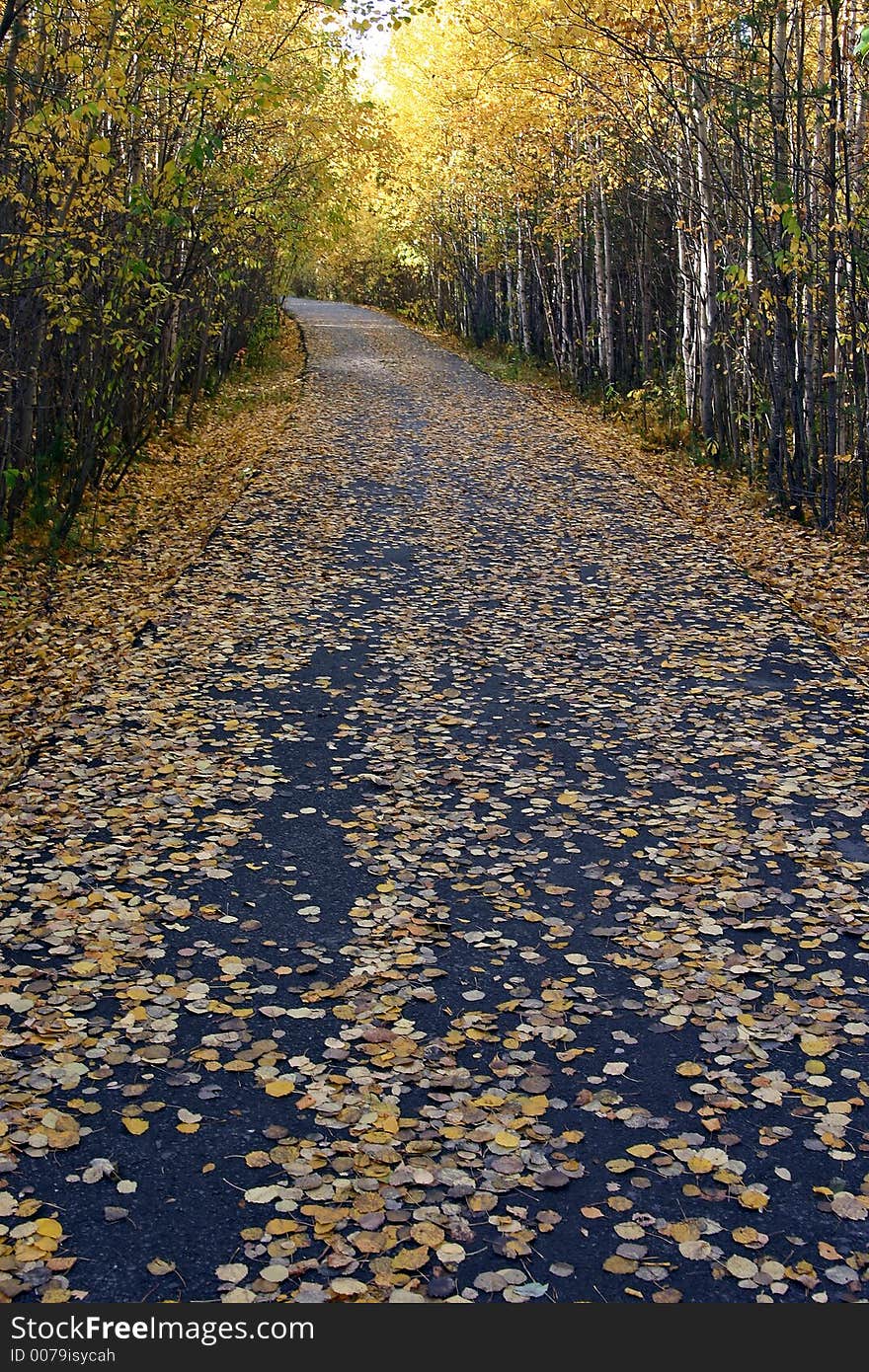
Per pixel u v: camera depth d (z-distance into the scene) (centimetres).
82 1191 355
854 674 873
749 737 757
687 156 1719
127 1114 391
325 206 2069
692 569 1189
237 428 1972
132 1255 331
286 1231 340
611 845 607
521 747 745
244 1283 321
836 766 706
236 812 637
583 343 2588
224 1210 349
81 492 1208
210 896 544
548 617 1036
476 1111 396
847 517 1424
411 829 624
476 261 3569
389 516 1392
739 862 582
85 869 565
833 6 1185
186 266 1478
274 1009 455
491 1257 331
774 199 1316
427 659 920
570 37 1691
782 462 1436
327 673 880
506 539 1308
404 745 742
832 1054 428
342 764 711
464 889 559
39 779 666
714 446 1717
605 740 756
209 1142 379
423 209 3712
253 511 1390
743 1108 397
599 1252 334
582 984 478
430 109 3103
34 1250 330
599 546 1278
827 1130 385
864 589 1123
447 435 1941
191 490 1515
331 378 2641
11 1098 396
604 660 920
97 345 1243
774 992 470
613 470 1680
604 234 2295
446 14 2512
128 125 1186
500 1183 360
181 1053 427
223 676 861
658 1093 407
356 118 1797
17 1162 366
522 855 596
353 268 5944
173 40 1167
